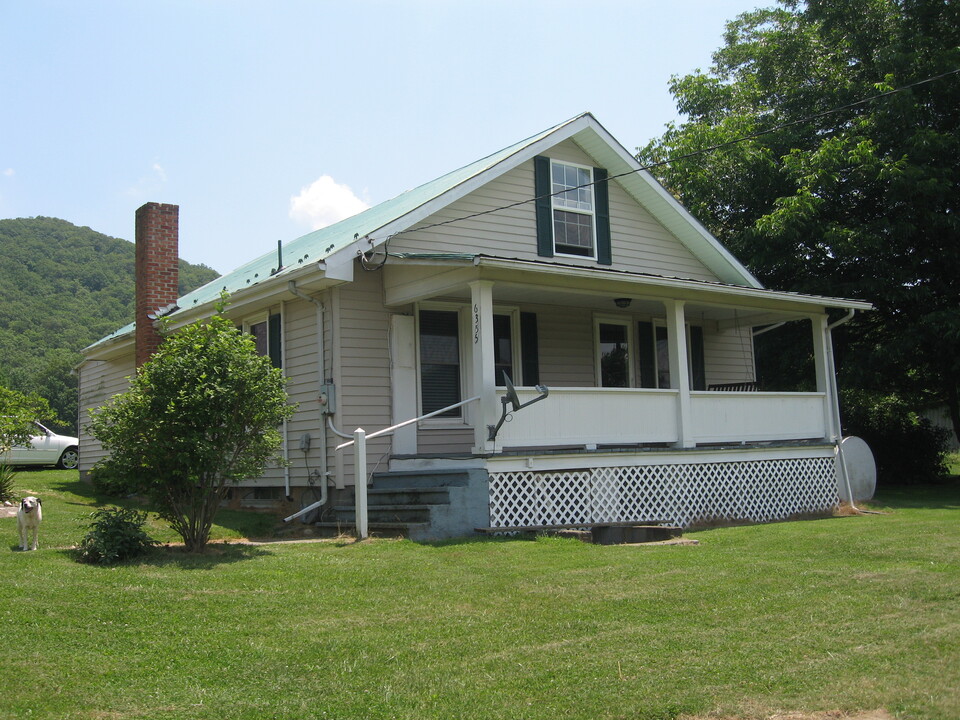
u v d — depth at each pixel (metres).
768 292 15.52
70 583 7.84
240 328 16.48
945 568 8.84
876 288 20.52
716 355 19.62
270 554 10.00
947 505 16.78
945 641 6.34
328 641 6.61
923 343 21.23
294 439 14.63
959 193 20.66
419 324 14.65
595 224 16.89
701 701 5.34
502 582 8.50
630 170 17.08
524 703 5.40
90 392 23.41
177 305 18.19
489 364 12.42
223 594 7.80
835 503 16.72
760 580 8.43
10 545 10.02
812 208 20.59
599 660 6.14
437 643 6.58
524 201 15.91
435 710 5.31
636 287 14.16
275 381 10.39
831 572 8.75
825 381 17.08
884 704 5.22
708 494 14.74
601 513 13.33
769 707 5.23
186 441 9.74
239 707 5.34
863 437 23.84
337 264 13.09
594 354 17.05
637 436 14.05
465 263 12.37
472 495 12.00
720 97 27.41
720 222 25.05
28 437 14.37
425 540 11.32
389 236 13.65
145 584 7.97
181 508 10.17
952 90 20.97
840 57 24.11
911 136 20.61
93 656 6.12
